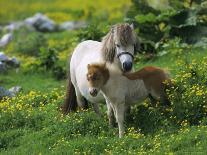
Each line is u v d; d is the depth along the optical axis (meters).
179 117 14.57
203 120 14.22
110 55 14.41
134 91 14.51
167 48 21.55
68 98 16.47
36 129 15.90
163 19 22.22
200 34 21.62
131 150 13.47
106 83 14.22
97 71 14.05
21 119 16.31
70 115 15.80
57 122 15.64
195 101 14.70
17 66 24.53
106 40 14.54
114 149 13.70
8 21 44.69
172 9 22.30
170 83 14.91
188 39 21.80
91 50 15.80
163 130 14.37
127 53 14.07
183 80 15.71
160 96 14.81
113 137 14.57
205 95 14.84
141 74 14.45
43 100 18.02
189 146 13.23
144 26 22.44
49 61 23.33
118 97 14.32
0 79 22.67
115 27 14.27
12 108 16.84
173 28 22.06
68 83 16.55
